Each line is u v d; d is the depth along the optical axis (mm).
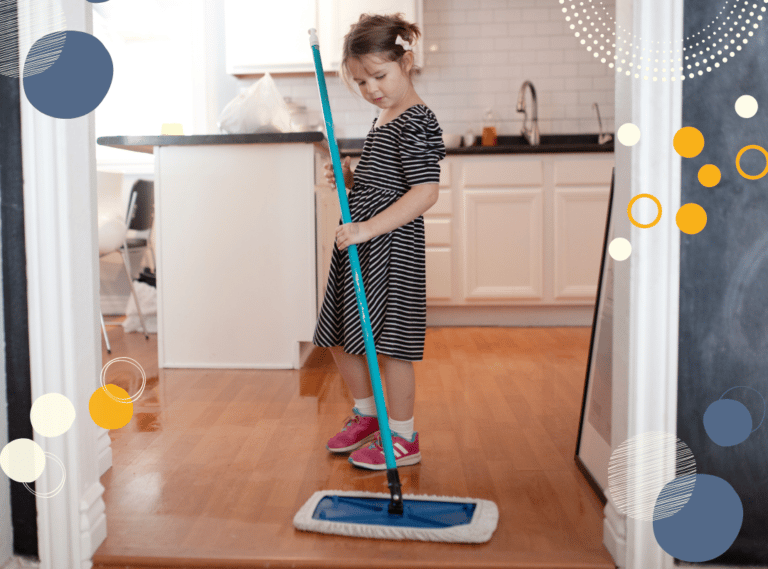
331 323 1430
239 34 3643
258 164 2340
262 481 1307
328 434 1608
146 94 3734
